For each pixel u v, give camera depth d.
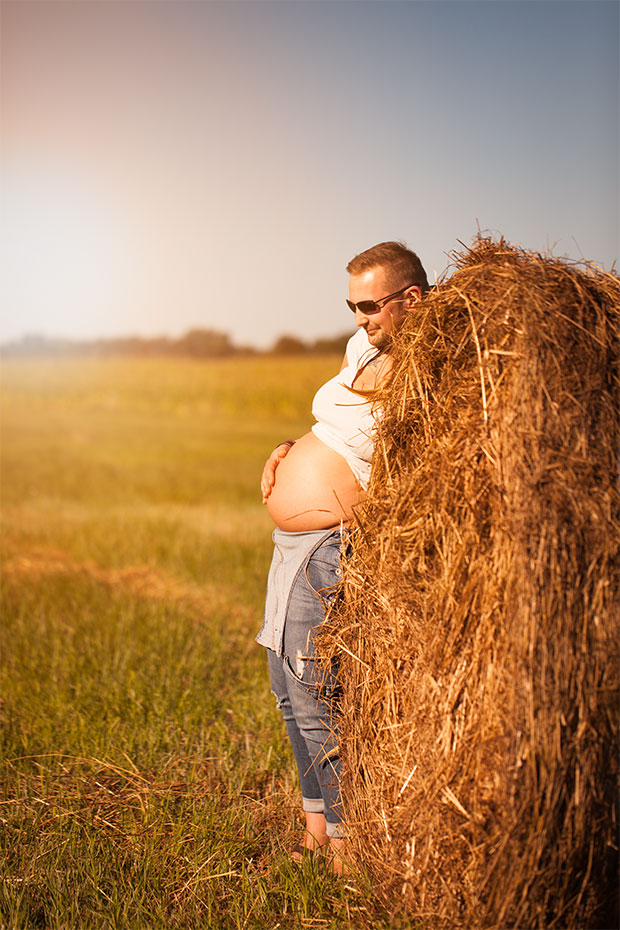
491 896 2.27
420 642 2.53
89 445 22.89
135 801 3.47
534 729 2.13
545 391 2.22
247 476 16.75
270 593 3.03
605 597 2.18
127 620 5.81
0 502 12.57
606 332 2.31
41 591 6.77
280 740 3.95
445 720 2.38
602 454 2.25
